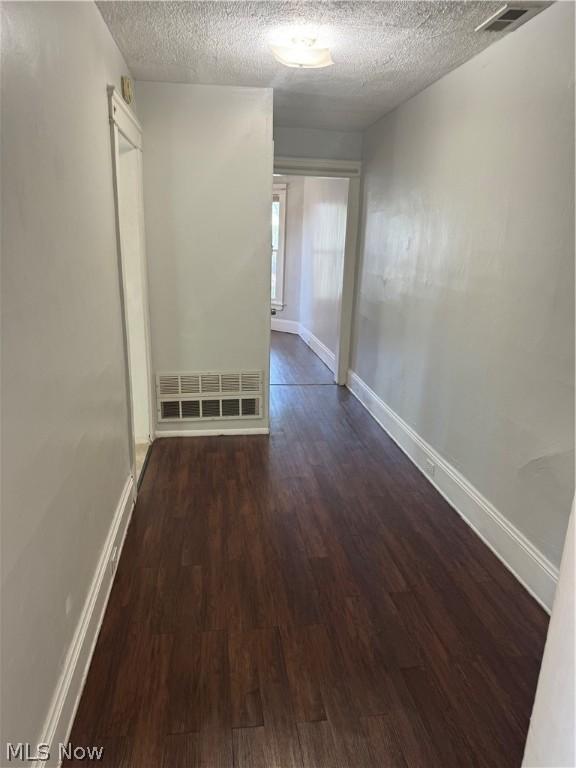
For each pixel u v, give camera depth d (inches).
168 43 104.6
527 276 91.2
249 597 87.7
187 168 139.4
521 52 91.8
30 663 51.8
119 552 97.1
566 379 81.8
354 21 92.0
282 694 68.9
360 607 86.2
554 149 83.6
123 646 76.2
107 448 90.9
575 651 43.4
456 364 118.4
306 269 285.3
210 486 127.3
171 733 63.0
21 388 49.7
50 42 60.9
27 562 51.1
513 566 96.1
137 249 136.8
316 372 236.7
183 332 151.6
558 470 84.1
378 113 163.3
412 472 138.5
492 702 69.1
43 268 57.0
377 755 61.4
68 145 68.3
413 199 142.9
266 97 137.1
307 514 115.5
